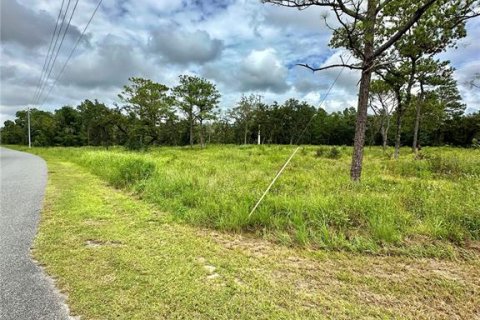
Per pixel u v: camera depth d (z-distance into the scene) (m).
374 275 3.05
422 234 4.07
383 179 8.30
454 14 6.62
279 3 6.76
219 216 4.87
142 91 33.62
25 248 3.61
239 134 62.94
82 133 59.56
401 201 5.48
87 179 9.54
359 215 4.66
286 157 16.30
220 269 3.14
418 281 2.93
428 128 35.78
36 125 61.69
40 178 9.71
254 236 4.26
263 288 2.75
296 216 4.52
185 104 35.75
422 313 2.39
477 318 2.35
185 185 6.73
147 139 37.25
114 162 10.48
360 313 2.37
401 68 16.67
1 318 2.21
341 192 5.92
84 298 2.51
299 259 3.45
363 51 7.30
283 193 6.19
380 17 6.88
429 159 12.25
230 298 2.56
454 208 4.62
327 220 4.48
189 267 3.16
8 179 9.45
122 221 4.82
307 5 6.66
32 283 2.76
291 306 2.45
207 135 59.16
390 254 3.58
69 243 3.79
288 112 62.34
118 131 39.34
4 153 30.36
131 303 2.45
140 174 8.29
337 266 3.26
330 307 2.45
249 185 7.02
